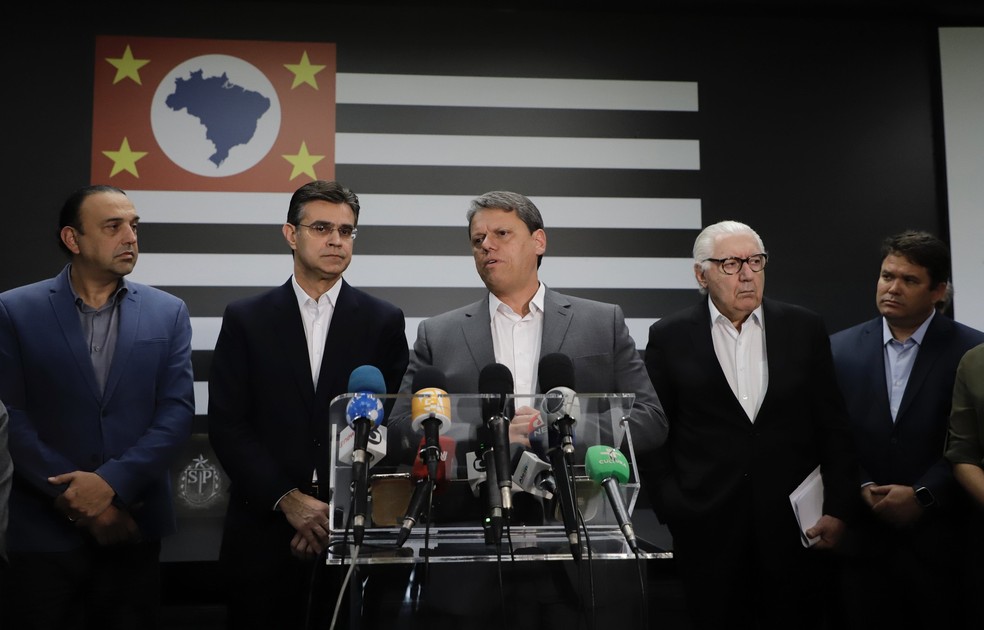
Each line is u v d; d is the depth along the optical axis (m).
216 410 2.98
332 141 4.33
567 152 4.41
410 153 4.36
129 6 4.30
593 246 4.36
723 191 4.44
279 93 4.33
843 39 4.55
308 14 4.39
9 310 2.96
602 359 2.94
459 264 4.32
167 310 3.14
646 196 4.41
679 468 3.16
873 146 4.50
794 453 3.09
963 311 4.39
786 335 3.19
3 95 4.19
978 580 3.08
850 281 4.42
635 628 1.96
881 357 3.48
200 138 4.27
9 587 2.72
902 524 3.17
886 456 3.33
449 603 1.93
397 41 4.41
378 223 4.30
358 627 1.92
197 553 3.64
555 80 4.45
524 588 1.94
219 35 4.34
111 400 2.92
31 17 4.25
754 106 4.50
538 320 3.04
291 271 4.25
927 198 4.49
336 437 2.01
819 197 4.46
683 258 4.39
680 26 4.52
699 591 3.02
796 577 3.01
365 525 1.98
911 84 4.54
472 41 4.45
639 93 4.47
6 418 2.45
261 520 2.90
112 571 2.85
